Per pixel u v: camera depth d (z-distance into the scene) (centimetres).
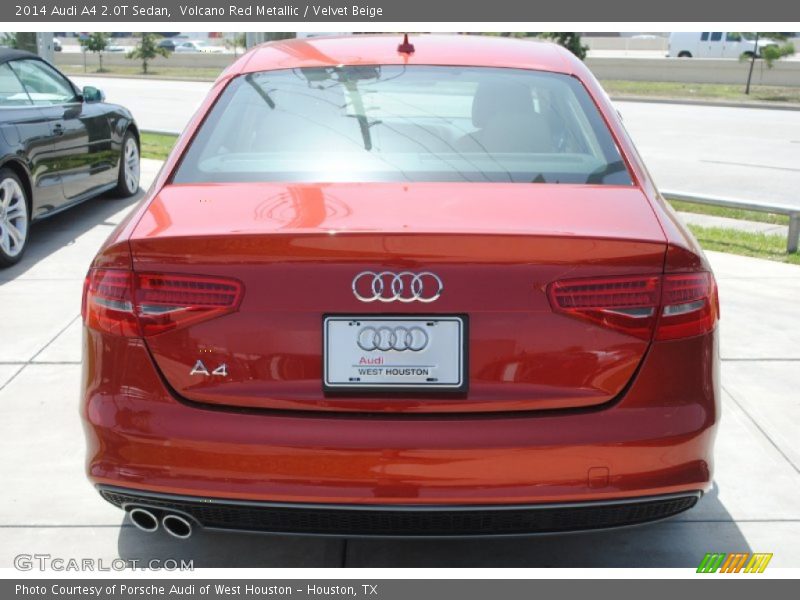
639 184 266
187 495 229
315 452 222
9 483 325
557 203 246
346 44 345
